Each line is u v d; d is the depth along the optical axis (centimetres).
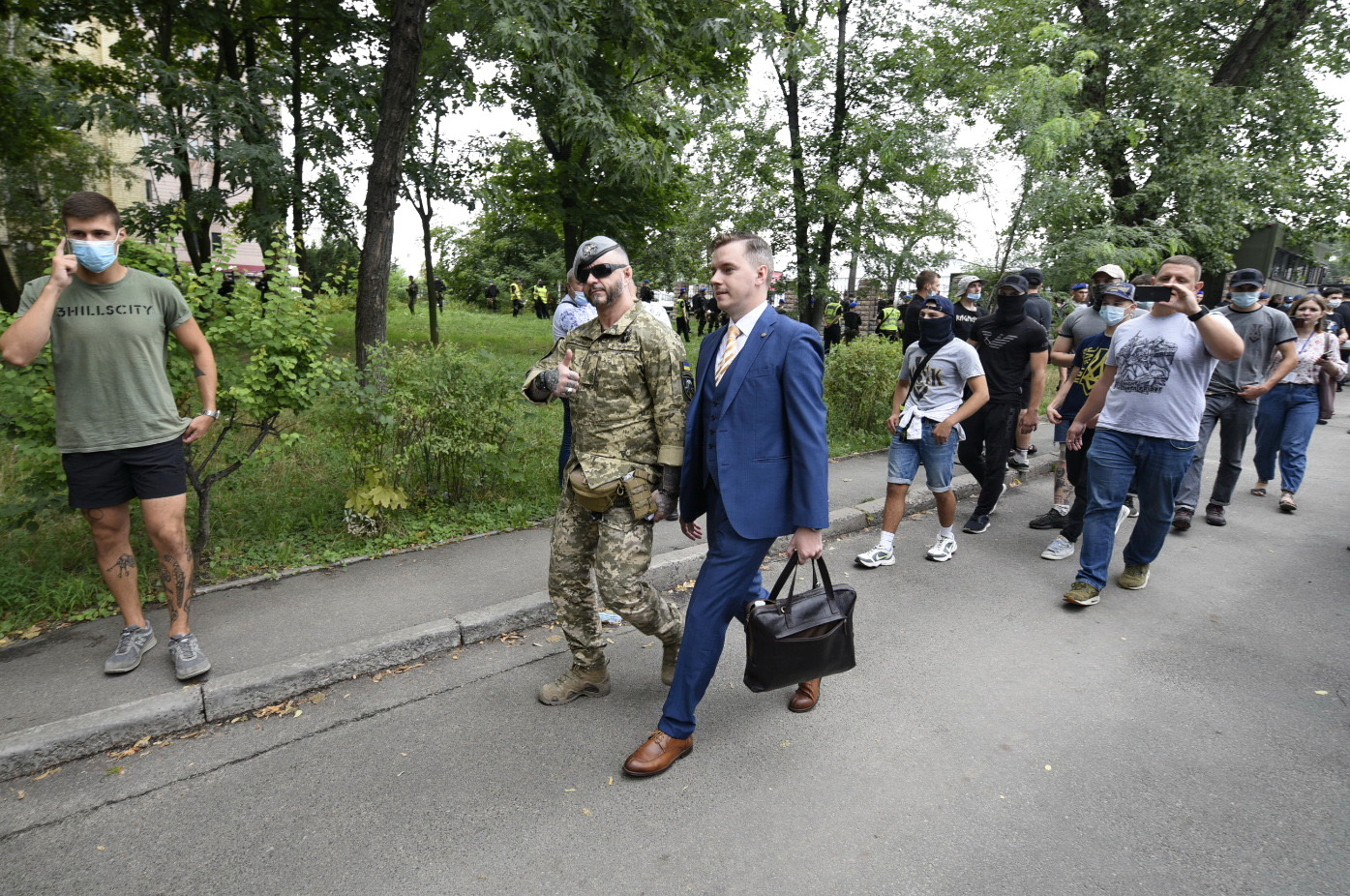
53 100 1018
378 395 501
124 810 256
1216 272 1672
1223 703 337
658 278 2727
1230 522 634
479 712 320
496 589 425
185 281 414
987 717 322
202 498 436
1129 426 434
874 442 869
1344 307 1358
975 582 482
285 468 595
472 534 517
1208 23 1725
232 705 313
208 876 227
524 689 339
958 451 580
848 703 331
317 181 1138
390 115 704
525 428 605
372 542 485
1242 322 592
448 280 4675
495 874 229
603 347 290
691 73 1305
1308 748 303
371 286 727
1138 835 250
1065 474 593
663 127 1263
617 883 226
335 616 387
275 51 1372
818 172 1349
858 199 1332
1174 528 601
